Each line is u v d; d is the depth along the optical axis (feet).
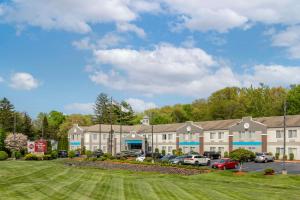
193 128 296.10
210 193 89.51
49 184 89.40
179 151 281.33
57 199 69.92
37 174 110.52
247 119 255.91
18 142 305.73
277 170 168.55
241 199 82.58
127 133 370.73
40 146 256.52
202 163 198.29
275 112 372.17
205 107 460.14
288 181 120.67
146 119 392.06
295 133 228.63
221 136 273.75
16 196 70.23
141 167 179.01
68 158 273.75
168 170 165.07
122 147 364.38
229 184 115.44
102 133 363.56
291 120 239.30
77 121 514.27
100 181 103.30
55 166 146.00
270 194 92.17
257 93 423.23
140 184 102.12
